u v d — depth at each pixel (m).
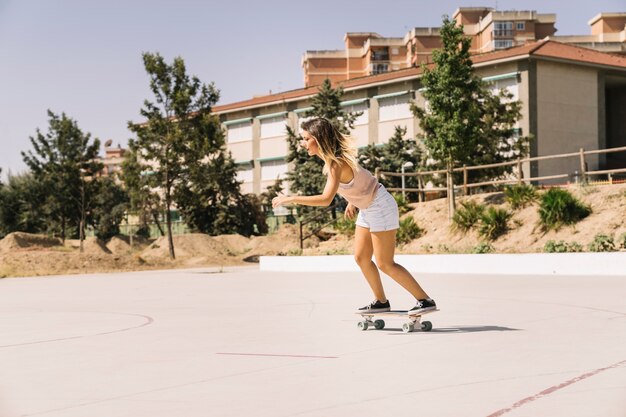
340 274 16.45
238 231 51.25
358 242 5.62
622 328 5.35
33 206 51.06
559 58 43.97
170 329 6.04
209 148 33.84
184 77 34.12
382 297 5.72
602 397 2.97
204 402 3.09
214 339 5.27
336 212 39.88
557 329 5.36
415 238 20.98
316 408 2.91
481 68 46.03
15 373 3.94
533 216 18.73
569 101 45.09
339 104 43.50
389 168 43.72
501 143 36.19
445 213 22.02
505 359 4.01
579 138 45.31
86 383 3.60
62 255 27.81
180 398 3.19
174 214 60.22
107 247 49.16
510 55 44.16
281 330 5.79
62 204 44.81
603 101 46.31
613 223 16.58
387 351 4.46
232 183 51.84
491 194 22.27
